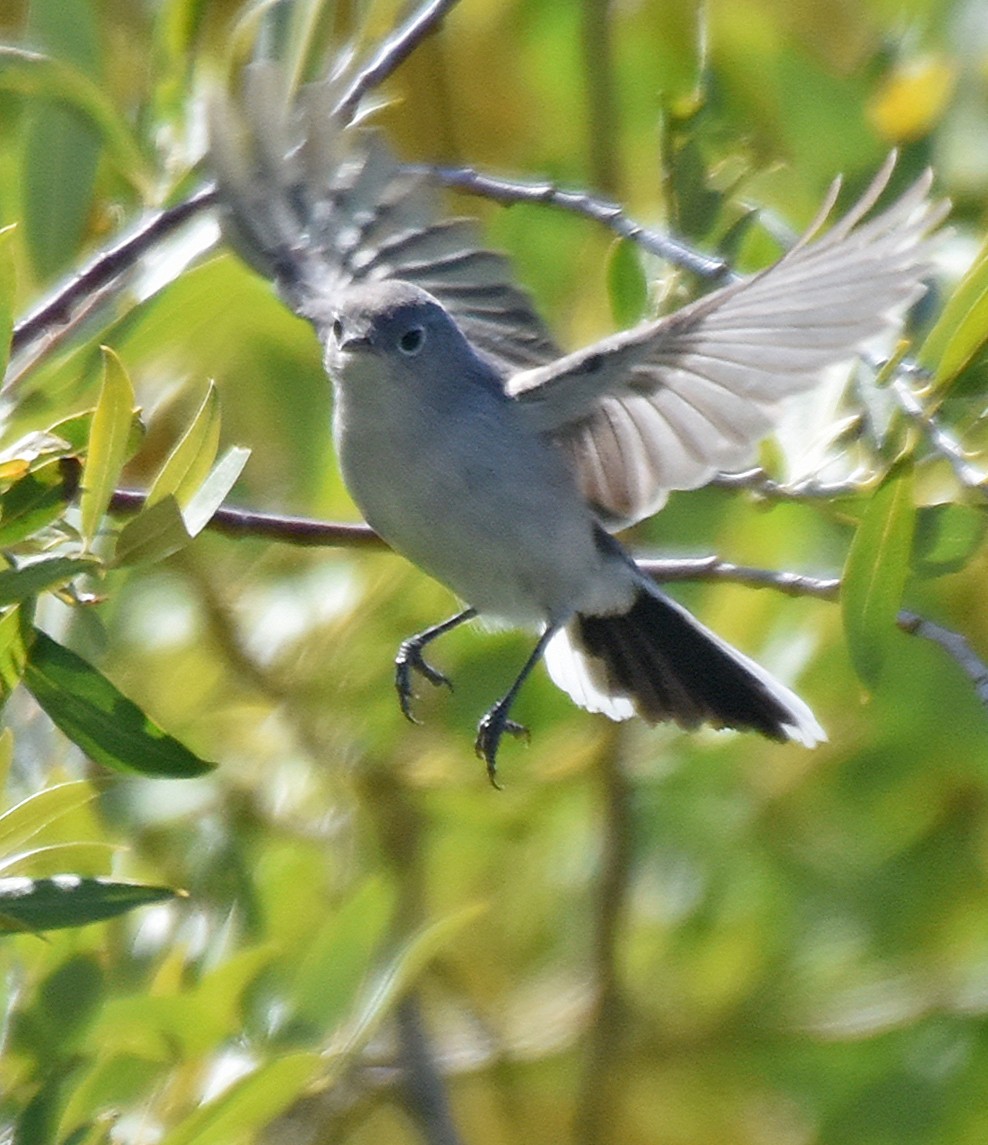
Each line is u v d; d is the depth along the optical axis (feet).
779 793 39.50
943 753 39.17
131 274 31.27
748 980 40.16
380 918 28.35
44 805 23.45
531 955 41.11
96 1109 25.85
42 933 24.35
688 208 32.37
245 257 31.63
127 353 31.14
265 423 38.96
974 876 40.47
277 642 36.32
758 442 27.35
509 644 38.45
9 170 34.58
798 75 38.09
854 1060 40.47
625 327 31.30
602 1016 39.75
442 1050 40.16
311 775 36.37
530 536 30.94
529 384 29.86
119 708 23.56
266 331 37.81
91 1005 26.61
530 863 40.22
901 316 26.30
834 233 24.50
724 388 27.35
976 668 26.61
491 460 30.50
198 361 36.81
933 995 39.70
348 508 36.81
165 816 34.55
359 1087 37.19
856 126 37.78
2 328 23.66
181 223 30.63
